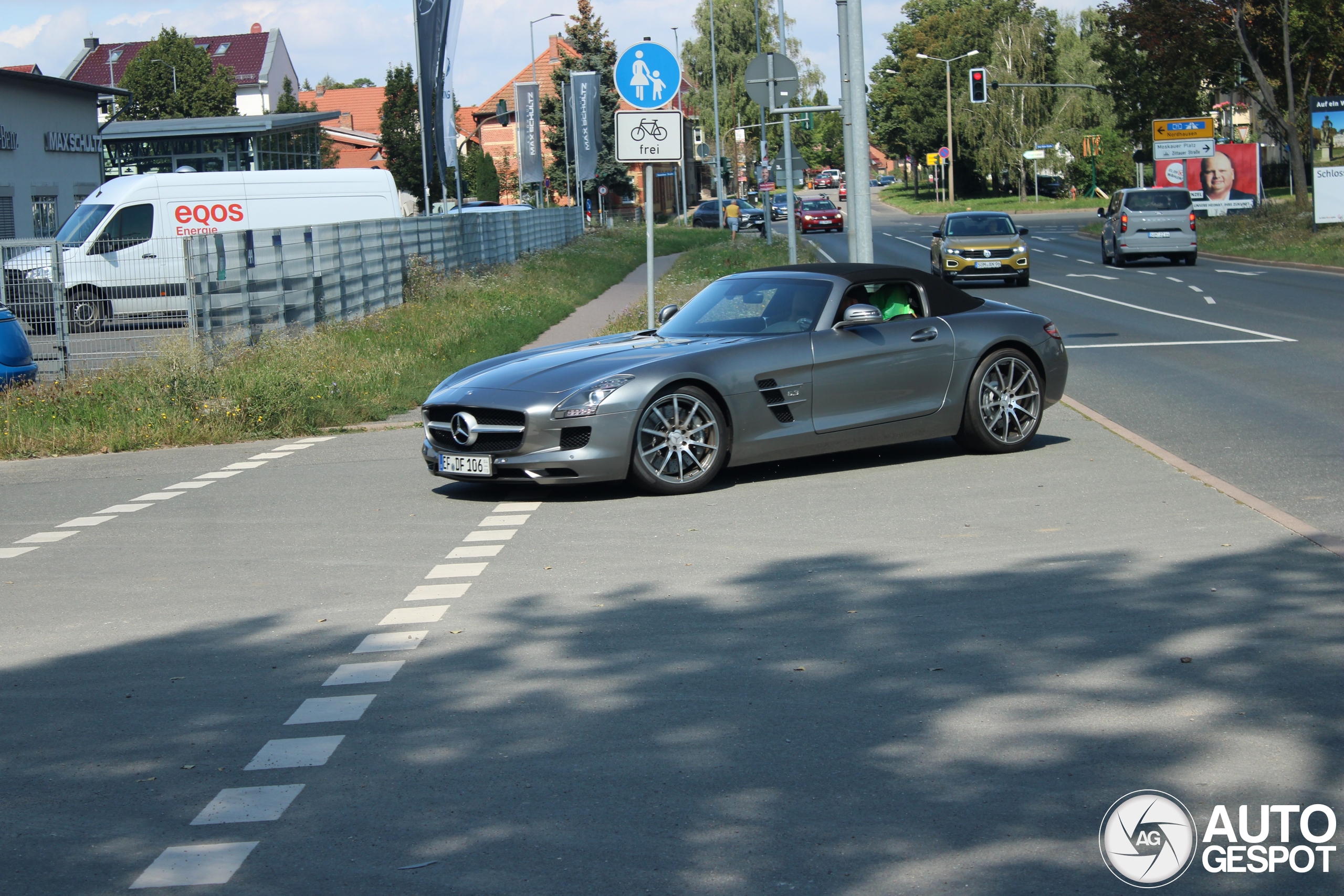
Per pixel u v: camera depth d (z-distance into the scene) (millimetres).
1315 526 7035
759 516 7879
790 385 8891
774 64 18750
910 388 9352
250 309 17953
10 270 16781
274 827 3748
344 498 9109
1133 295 25750
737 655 5234
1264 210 43812
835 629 5535
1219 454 9367
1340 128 39750
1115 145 86125
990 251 29172
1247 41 41812
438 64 31812
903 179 146875
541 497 8812
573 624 5762
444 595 6340
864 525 7535
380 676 5129
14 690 5129
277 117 46062
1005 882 3299
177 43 65688
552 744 4324
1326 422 10578
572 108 58562
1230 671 4820
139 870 3500
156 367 14516
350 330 19422
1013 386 9781
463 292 25312
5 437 12195
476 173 71062
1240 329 18859
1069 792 3828
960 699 4625
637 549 7164
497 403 8531
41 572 7238
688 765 4105
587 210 74875
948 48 106875
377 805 3877
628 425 8414
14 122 35000
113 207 24328
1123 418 11203
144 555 7566
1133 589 5969
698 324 9578
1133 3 43156
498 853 3523
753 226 67875
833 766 4062
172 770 4215
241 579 6859
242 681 5137
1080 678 4809
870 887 3283
